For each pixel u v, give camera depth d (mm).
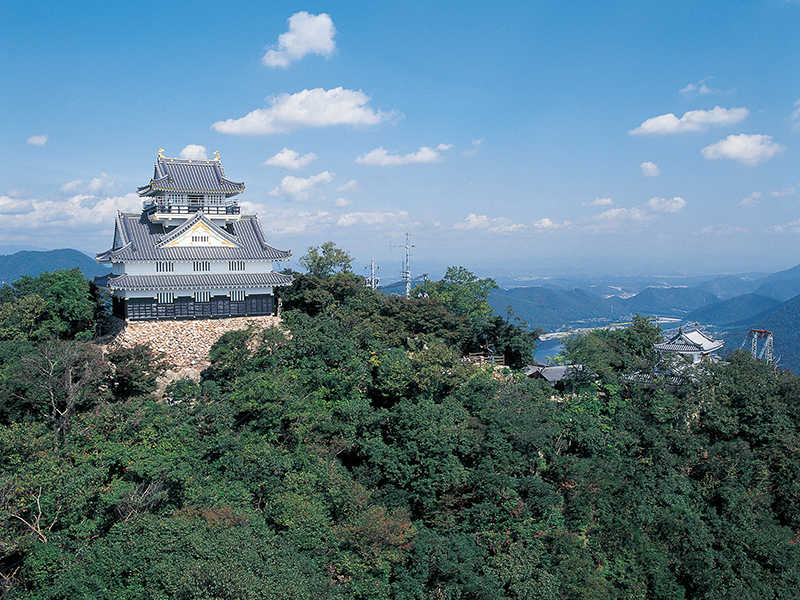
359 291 79625
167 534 36281
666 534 59094
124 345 62250
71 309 64312
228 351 59531
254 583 33094
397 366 58812
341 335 66938
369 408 55938
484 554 48719
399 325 73625
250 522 40469
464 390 61062
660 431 66000
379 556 43125
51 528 36750
